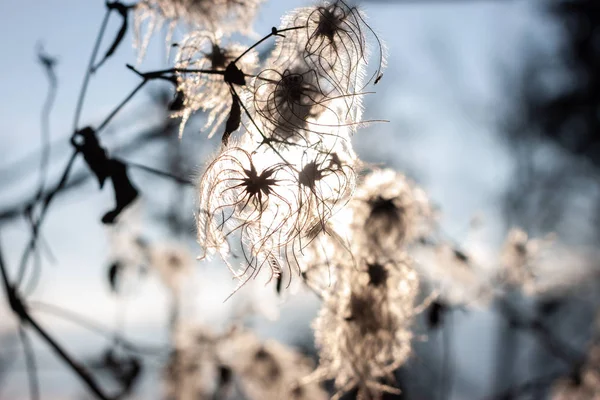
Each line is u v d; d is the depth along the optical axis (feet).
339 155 1.36
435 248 1.96
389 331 1.53
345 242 1.51
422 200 1.71
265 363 2.18
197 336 2.31
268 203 1.31
